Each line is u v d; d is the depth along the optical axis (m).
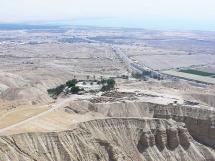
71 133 162.38
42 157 148.12
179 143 195.75
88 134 169.00
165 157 187.75
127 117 198.88
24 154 144.25
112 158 166.38
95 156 160.75
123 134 187.38
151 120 196.25
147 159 183.75
